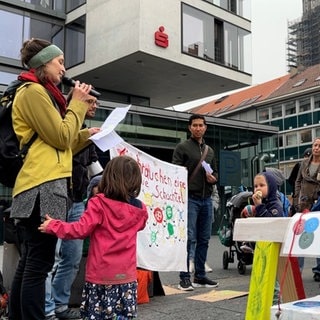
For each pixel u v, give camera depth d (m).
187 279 5.03
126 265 2.89
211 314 3.91
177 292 4.90
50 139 2.65
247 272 6.61
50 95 2.76
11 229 3.93
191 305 4.25
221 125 15.69
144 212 3.04
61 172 2.68
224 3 19.25
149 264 4.43
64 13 18.42
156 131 14.21
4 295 3.54
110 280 2.83
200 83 19.44
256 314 2.13
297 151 42.09
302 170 6.16
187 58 17.33
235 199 7.01
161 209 4.71
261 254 2.17
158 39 16.36
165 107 23.12
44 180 2.61
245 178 15.96
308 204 5.98
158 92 20.67
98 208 2.84
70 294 4.02
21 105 2.67
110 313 2.81
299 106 42.34
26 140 2.67
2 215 4.28
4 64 16.30
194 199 5.18
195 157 5.21
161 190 4.73
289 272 2.30
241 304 4.27
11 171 2.71
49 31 17.92
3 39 16.41
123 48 16.39
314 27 74.00
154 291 4.70
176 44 17.00
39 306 2.66
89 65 17.48
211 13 18.61
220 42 18.84
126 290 2.87
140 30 15.93
